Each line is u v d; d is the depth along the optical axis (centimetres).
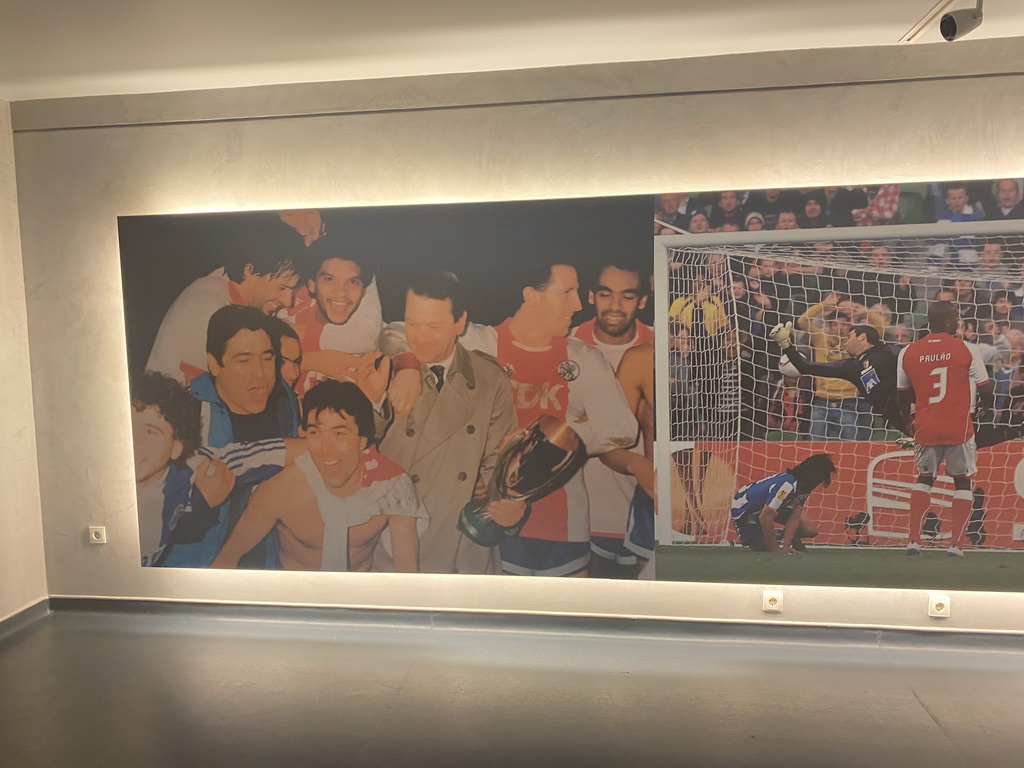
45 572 360
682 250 304
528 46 288
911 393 294
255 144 331
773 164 303
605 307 309
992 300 288
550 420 315
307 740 247
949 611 303
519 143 316
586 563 317
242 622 348
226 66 304
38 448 356
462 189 321
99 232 343
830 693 274
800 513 305
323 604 344
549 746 242
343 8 248
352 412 326
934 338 292
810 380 300
